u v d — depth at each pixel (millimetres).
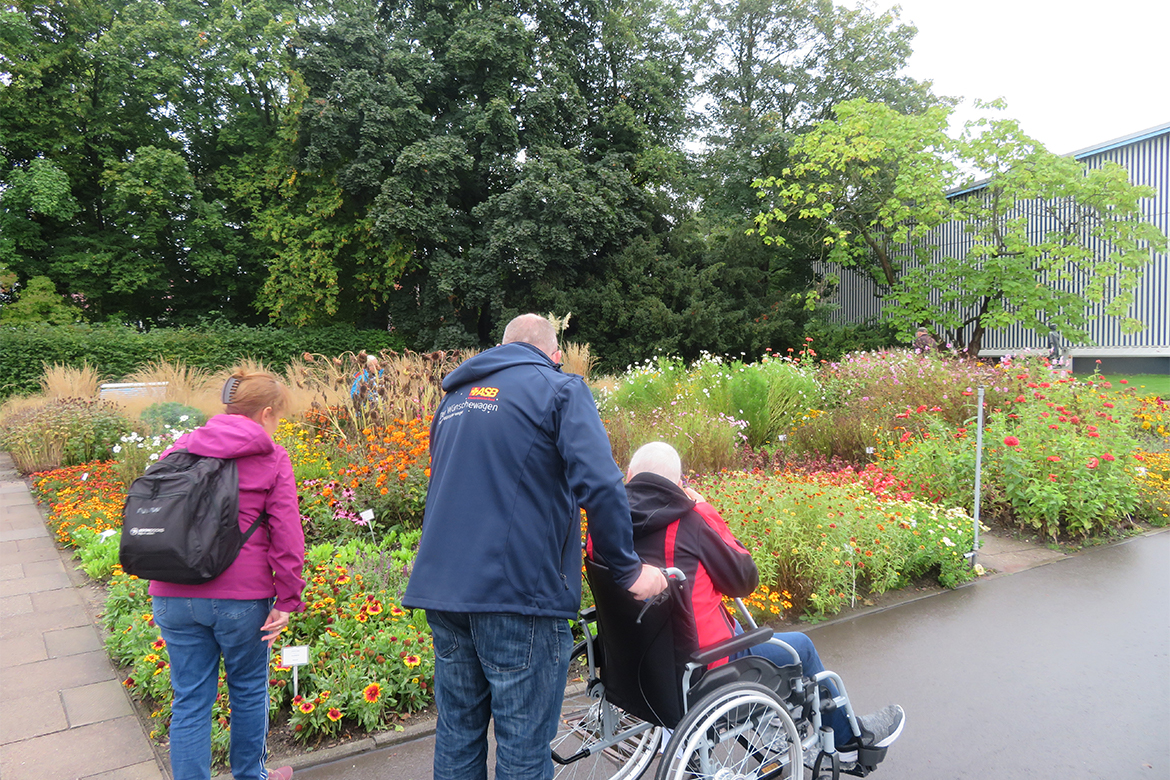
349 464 6855
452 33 22094
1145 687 3688
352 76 20141
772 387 9961
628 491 2426
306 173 21859
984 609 4855
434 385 8891
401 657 3580
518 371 2123
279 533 2441
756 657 2377
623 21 23359
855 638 4395
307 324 22891
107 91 21922
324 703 3234
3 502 8164
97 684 3734
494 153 22172
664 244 24656
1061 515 6641
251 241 24562
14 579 5418
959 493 6902
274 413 2609
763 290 24812
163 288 24016
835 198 21859
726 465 7785
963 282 20297
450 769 2105
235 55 21016
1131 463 7266
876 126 20453
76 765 3014
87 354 17469
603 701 2520
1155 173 18922
